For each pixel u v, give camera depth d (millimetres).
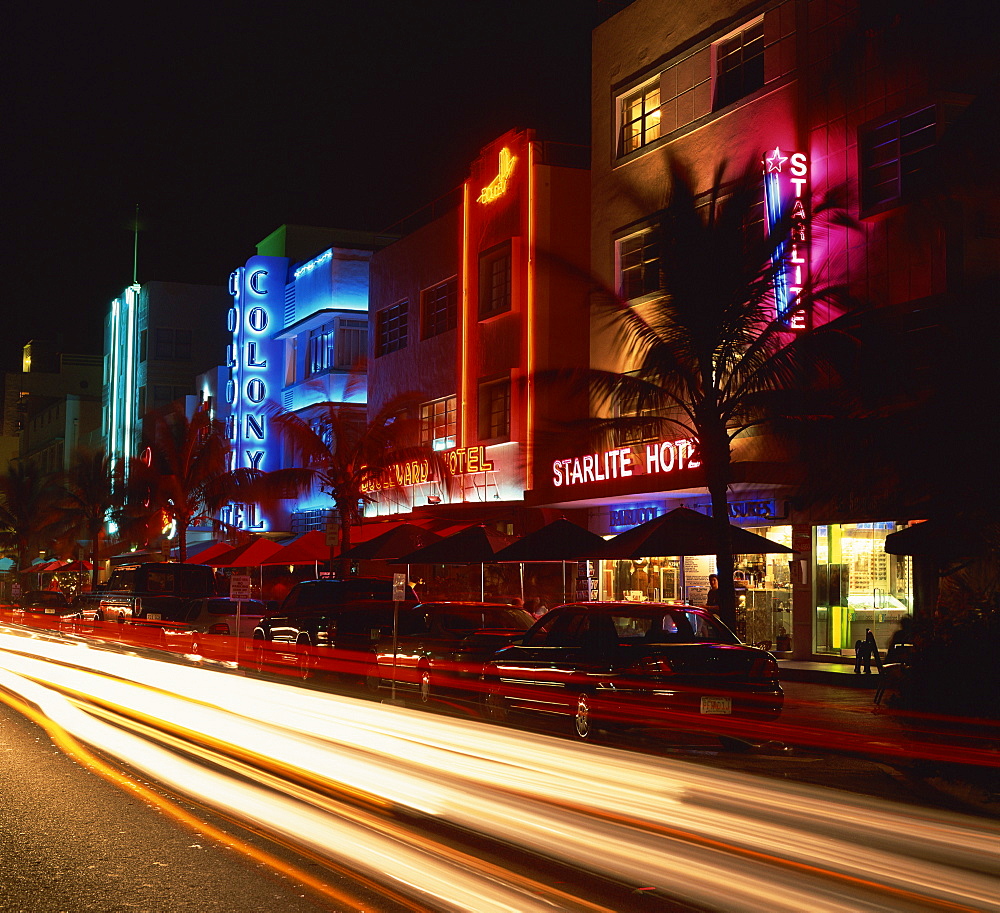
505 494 32938
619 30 29766
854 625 21828
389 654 18875
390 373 40438
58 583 70125
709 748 13102
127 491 58531
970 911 5812
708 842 7496
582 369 21516
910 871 6676
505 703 14852
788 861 6926
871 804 8805
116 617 34438
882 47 21609
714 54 26469
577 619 14367
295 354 48250
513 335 32656
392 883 6531
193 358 70125
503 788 9523
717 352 20234
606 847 7344
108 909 6090
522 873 6734
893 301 21078
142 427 68438
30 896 6363
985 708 10539
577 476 27344
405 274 39844
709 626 14094
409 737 12867
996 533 16000
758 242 19922
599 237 30016
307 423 35875
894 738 12570
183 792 9406
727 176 25406
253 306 49500
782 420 19422
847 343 19531
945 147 18328
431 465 36312
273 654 23484
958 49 20578
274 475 36750
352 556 29219
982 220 20031
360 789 9500
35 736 12984
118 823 8227
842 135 22453
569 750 11820
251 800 9031
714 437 19703
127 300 73438
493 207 34125
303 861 7078
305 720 14445
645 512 27703
